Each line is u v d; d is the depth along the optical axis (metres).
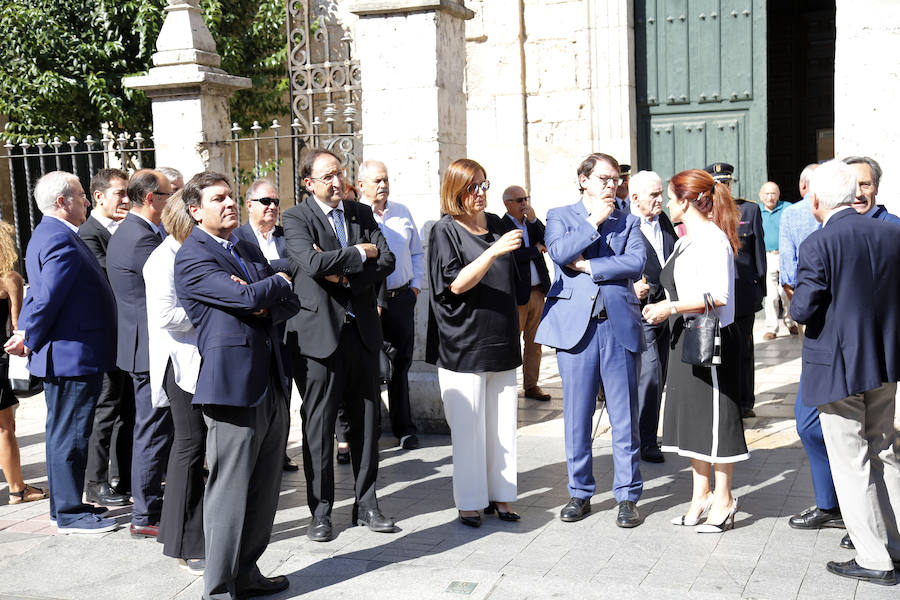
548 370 9.40
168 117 8.16
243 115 13.45
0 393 5.65
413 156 6.82
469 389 4.95
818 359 4.11
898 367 4.09
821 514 4.77
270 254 5.79
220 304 3.88
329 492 4.89
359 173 6.58
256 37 13.20
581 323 4.96
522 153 11.16
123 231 5.27
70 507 5.17
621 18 10.65
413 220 6.86
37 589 4.38
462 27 7.15
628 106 10.77
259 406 3.99
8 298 5.77
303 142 11.78
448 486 5.74
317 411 4.85
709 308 4.61
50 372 5.07
